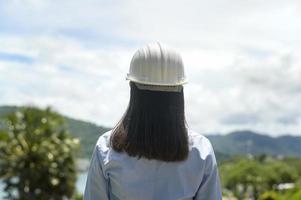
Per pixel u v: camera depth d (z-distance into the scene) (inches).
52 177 927.0
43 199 925.8
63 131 958.4
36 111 970.7
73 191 945.5
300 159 4050.2
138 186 90.7
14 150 940.0
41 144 932.6
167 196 90.7
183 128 91.4
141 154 90.0
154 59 90.0
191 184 91.7
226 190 2746.1
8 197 926.4
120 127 92.4
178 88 91.5
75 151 935.0
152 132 90.4
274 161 3777.1
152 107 90.7
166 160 90.0
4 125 960.9
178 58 91.4
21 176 922.1
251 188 2711.6
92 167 95.0
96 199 95.0
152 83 90.0
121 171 91.3
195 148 92.2
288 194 1384.1
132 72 91.5
